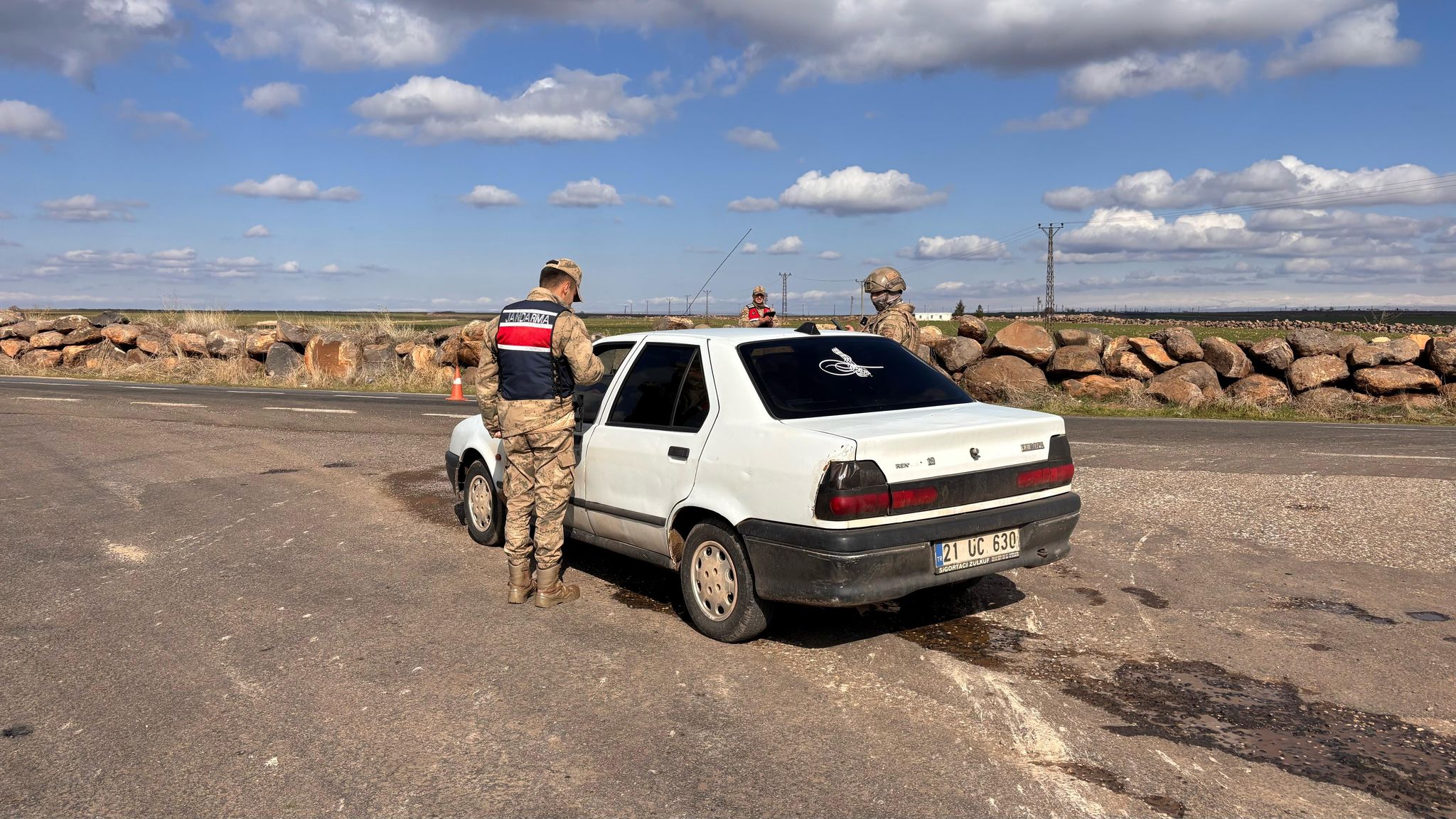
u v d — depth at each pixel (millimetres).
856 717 3963
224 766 3559
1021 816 3172
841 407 4871
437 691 4262
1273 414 15953
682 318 17031
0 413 15844
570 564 6465
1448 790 3354
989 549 4648
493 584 5988
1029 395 17391
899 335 8227
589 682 4352
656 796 3320
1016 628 5078
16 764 3596
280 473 10062
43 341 28156
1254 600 5500
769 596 4551
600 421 5637
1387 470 9570
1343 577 5918
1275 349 16812
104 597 5711
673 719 3957
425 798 3312
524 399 5336
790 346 5188
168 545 7008
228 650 4805
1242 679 4355
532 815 3197
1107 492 8586
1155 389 17109
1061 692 4227
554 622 5227
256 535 7289
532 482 5535
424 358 23391
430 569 6316
